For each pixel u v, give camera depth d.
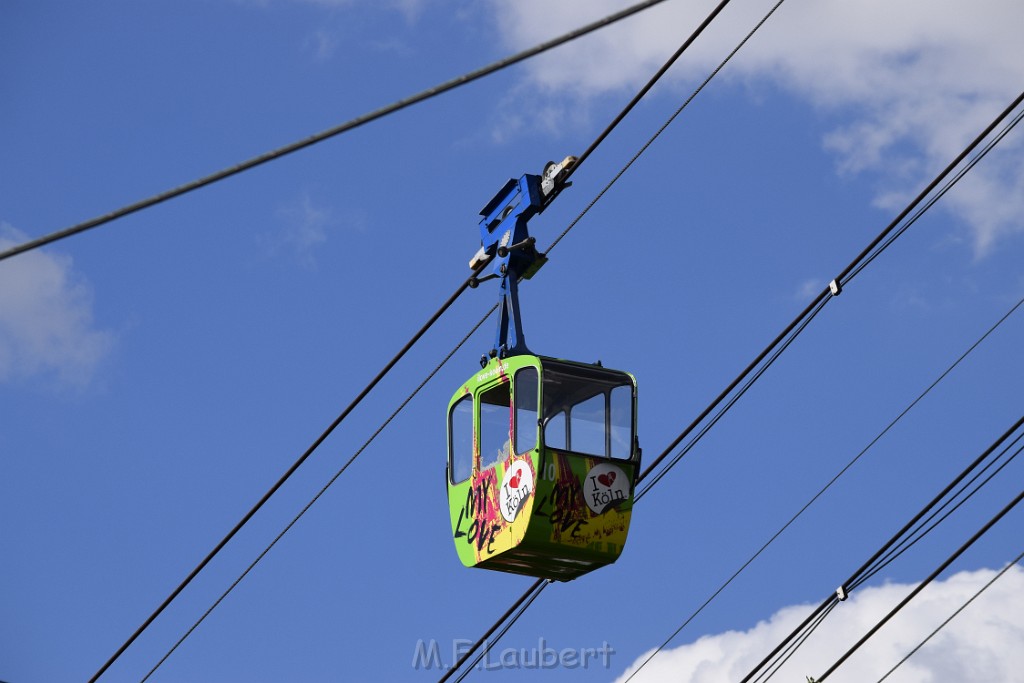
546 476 25.69
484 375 27.61
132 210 15.71
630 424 26.53
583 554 25.92
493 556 26.52
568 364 26.59
